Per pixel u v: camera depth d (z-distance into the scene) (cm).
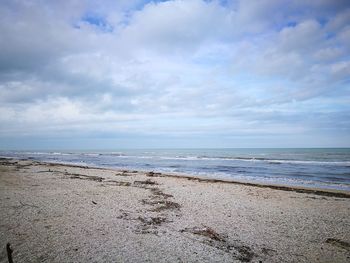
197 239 662
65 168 2802
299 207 1114
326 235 752
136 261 517
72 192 1271
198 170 3072
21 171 2294
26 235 637
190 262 525
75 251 552
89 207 953
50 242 597
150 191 1380
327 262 567
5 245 571
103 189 1397
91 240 620
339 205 1173
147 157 6781
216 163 4306
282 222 873
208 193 1393
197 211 970
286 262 557
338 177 2381
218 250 597
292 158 5519
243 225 817
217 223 824
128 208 962
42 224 729
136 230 711
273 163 4200
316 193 1486
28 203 981
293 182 2064
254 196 1346
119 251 562
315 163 4119
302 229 804
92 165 3869
